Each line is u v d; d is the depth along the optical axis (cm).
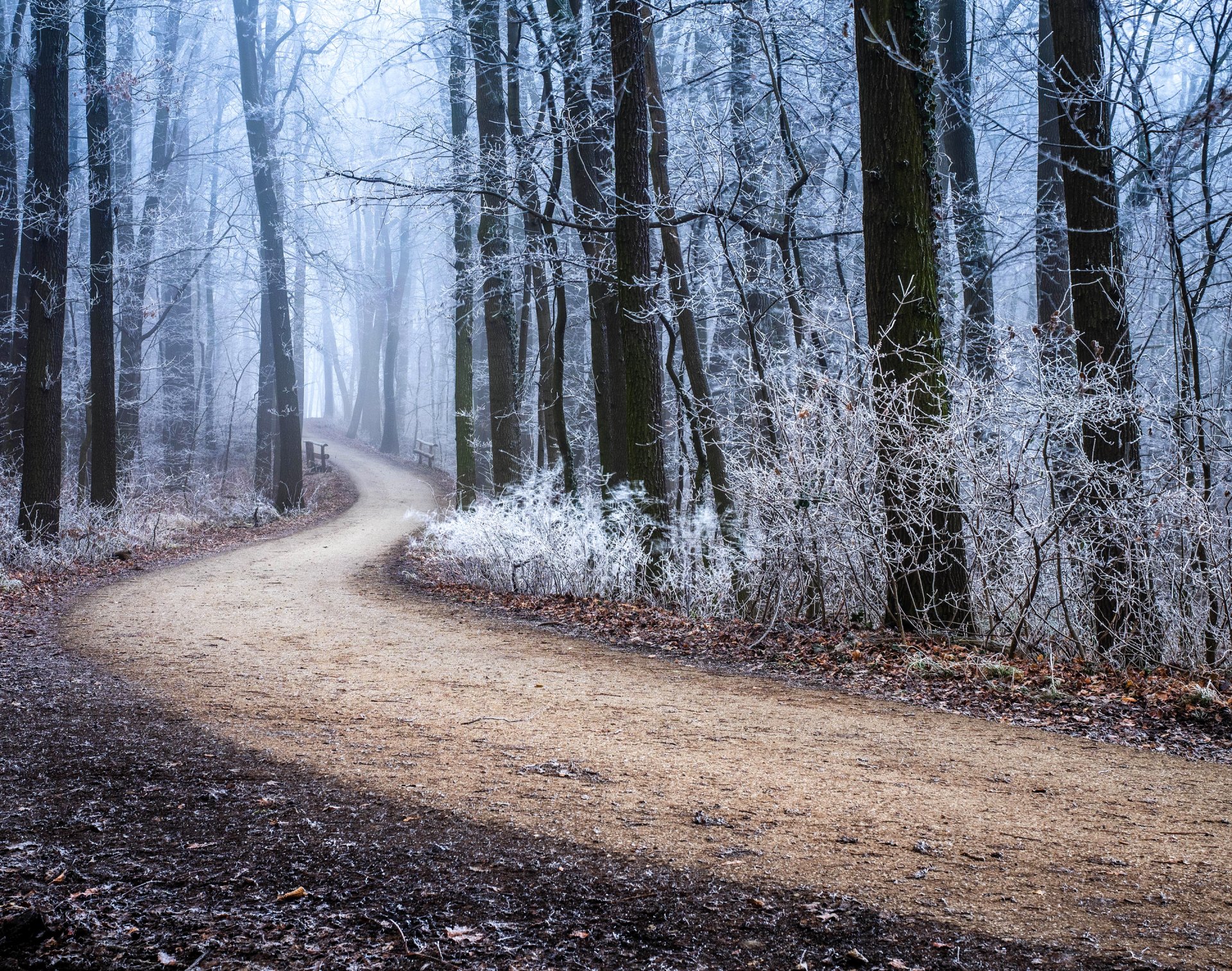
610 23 1198
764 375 966
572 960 281
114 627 935
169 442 3281
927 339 852
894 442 831
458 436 2164
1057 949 279
